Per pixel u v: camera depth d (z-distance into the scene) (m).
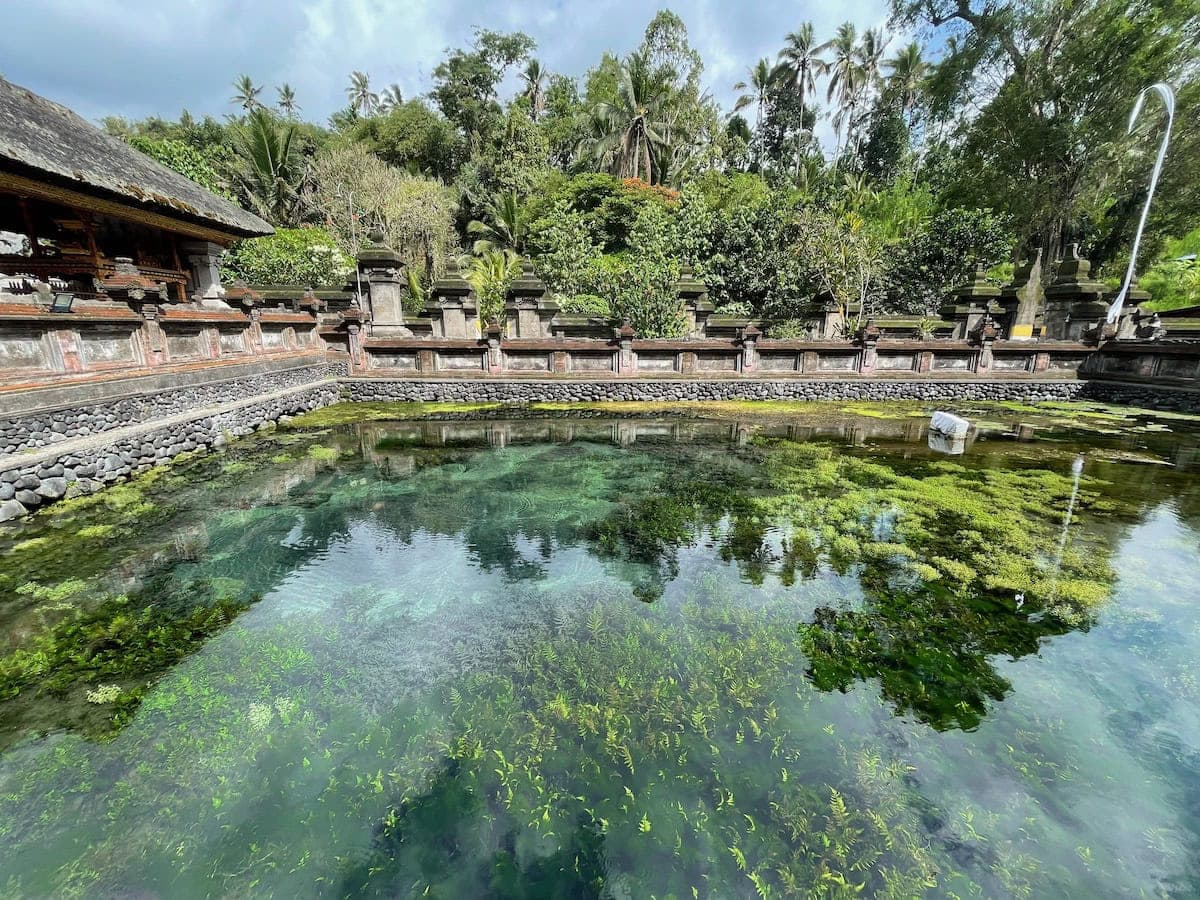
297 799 2.25
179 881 1.93
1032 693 2.76
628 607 3.59
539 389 10.66
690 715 2.64
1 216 9.06
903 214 21.17
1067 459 6.80
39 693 2.80
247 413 7.91
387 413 9.61
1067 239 18.88
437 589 3.85
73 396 5.26
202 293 11.45
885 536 4.58
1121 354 10.54
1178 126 15.32
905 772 2.32
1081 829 2.07
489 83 29.58
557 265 16.47
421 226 19.50
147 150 15.73
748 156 29.70
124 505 5.14
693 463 6.78
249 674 2.96
